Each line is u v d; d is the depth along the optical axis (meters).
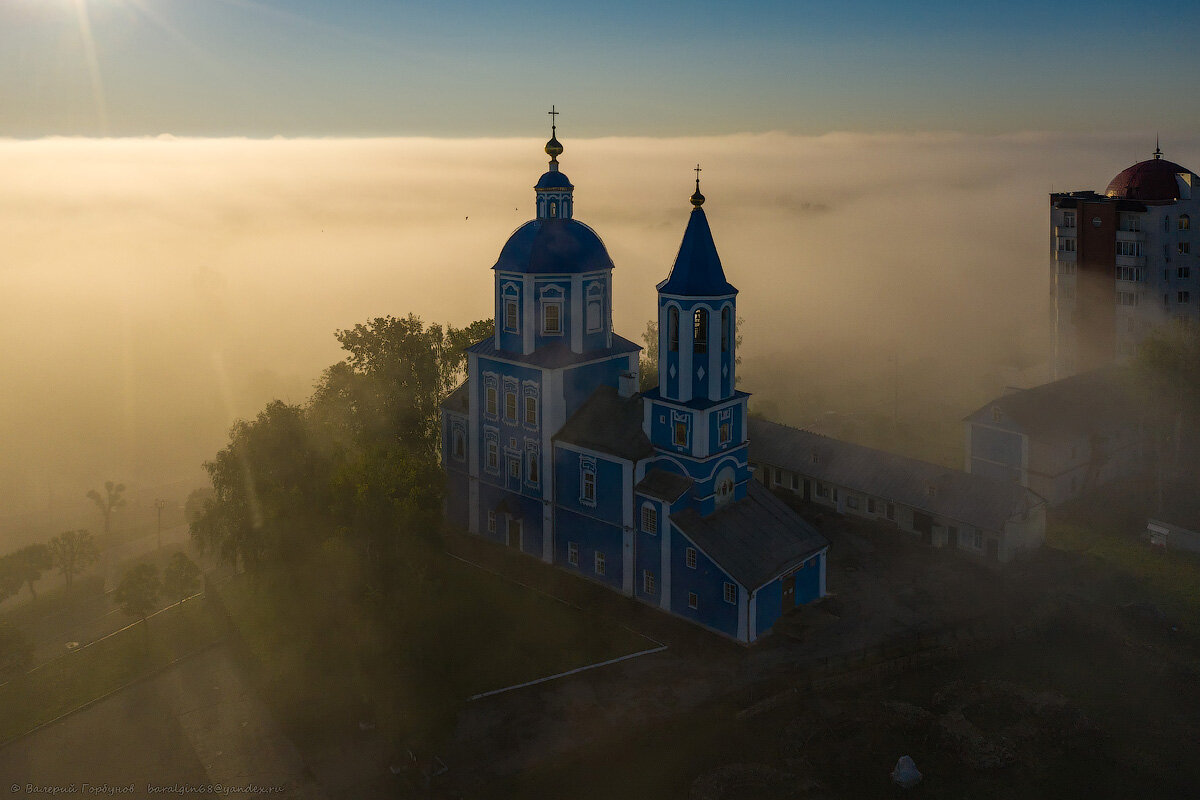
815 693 53.69
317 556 55.19
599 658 57.88
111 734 52.47
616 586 66.56
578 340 69.56
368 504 54.09
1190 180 105.81
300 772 48.47
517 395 71.00
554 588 67.19
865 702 52.47
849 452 82.25
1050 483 80.25
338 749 50.16
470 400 75.00
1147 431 89.56
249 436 64.31
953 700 52.47
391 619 52.69
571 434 68.06
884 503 77.56
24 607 78.25
